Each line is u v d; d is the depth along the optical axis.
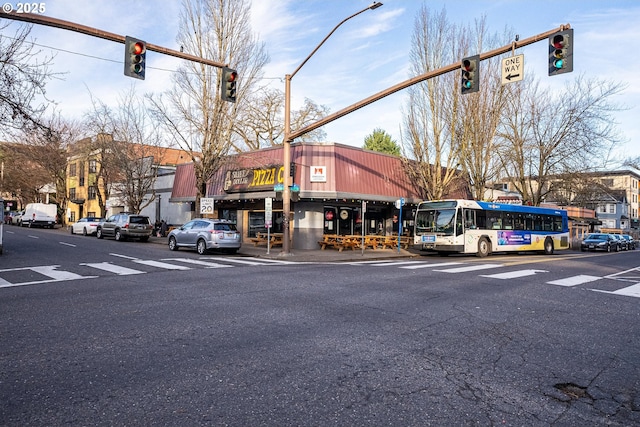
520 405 3.91
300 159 23.64
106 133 32.28
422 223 23.22
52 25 10.76
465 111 25.25
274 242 24.64
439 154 25.44
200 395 3.97
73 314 7.18
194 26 23.27
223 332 6.14
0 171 44.66
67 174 54.59
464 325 6.80
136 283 10.63
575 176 30.31
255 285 10.46
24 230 38.16
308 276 12.29
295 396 3.98
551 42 10.72
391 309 7.86
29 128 15.23
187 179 31.47
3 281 10.84
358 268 14.75
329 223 25.83
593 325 6.95
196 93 23.86
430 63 24.84
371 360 5.05
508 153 29.98
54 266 14.01
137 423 3.43
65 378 4.36
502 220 24.50
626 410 3.87
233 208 29.50
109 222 30.03
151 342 5.61
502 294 9.67
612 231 57.91
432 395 4.09
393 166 26.88
